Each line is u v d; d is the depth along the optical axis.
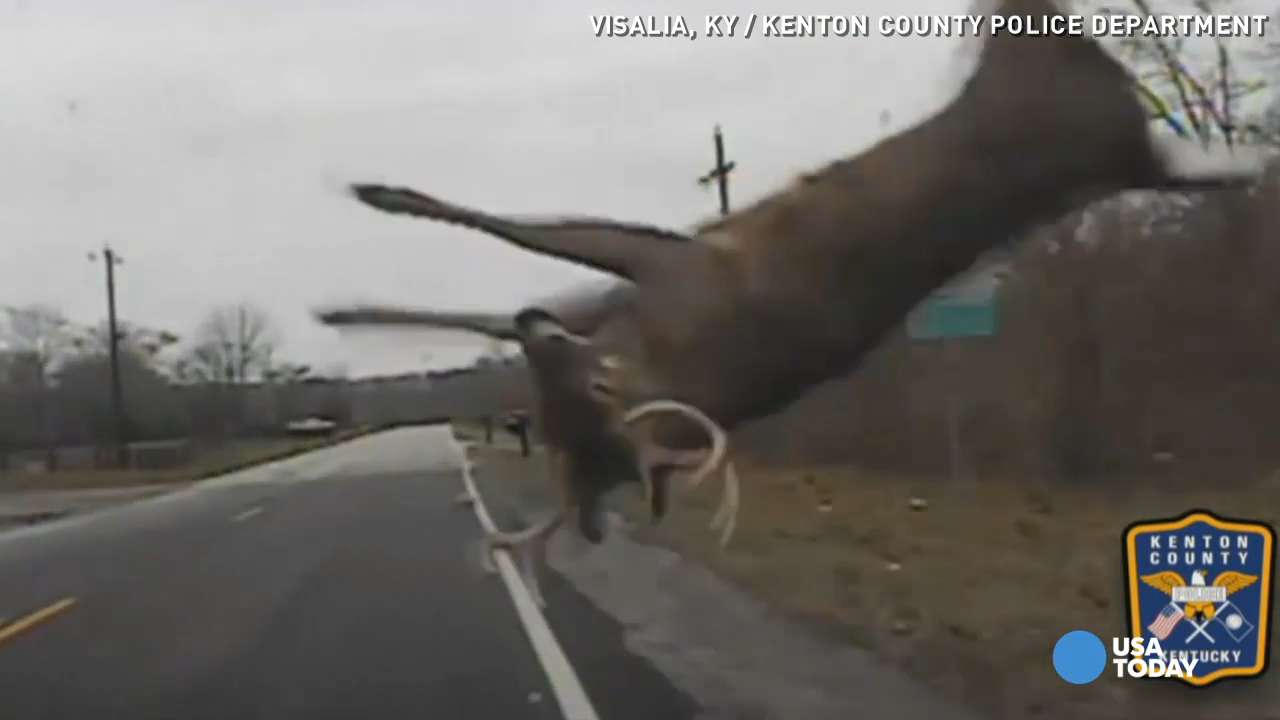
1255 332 18.02
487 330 3.40
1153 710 7.56
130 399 85.38
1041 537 14.44
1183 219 17.64
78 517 30.58
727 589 13.35
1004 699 8.18
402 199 3.37
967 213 3.99
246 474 49.12
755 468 20.94
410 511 25.39
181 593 14.60
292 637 11.44
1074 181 4.18
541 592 12.06
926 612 10.98
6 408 81.56
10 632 12.20
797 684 8.95
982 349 19.91
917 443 21.27
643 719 8.09
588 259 3.51
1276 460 17.75
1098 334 19.19
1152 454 18.91
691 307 3.55
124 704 8.89
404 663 10.10
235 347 99.62
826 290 3.70
